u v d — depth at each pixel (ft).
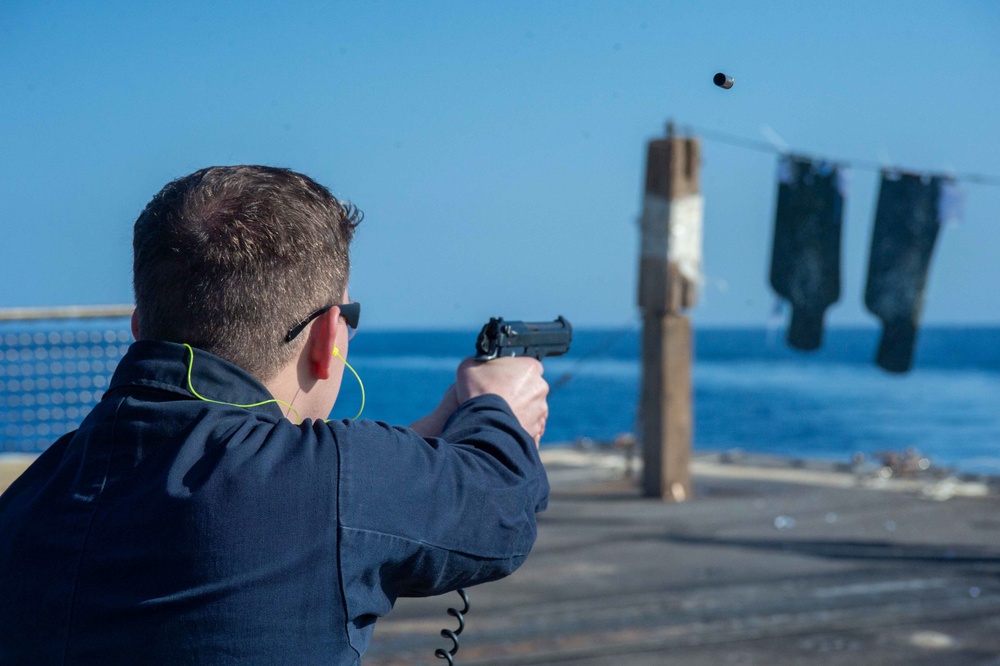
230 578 3.86
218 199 4.27
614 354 404.57
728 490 35.68
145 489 4.04
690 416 34.06
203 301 4.19
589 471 41.04
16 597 4.03
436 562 4.25
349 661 4.03
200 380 4.20
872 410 135.74
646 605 19.56
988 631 17.75
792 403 150.51
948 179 26.53
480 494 4.36
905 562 23.47
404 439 4.38
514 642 17.03
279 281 4.25
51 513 4.17
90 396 30.68
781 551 24.84
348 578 3.97
